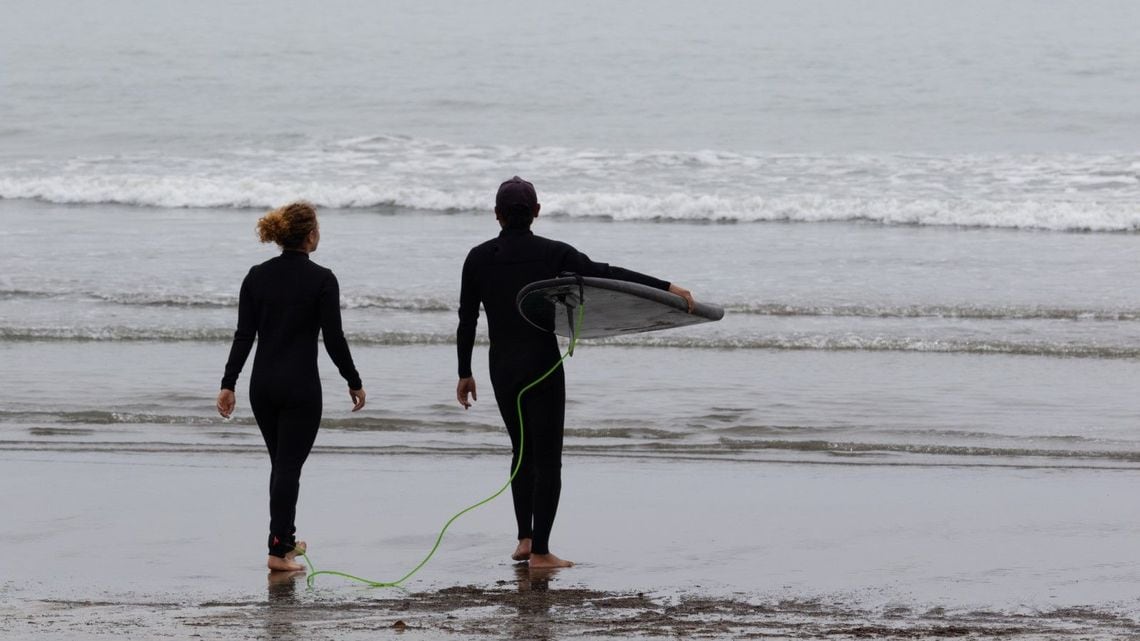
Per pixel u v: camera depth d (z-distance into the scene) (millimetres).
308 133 115812
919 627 19016
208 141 111438
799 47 184875
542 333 22672
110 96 140250
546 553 23078
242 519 26766
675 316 22562
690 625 19125
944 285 58219
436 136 115500
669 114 130625
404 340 48688
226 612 19922
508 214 22688
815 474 31047
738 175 93562
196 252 66500
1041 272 61531
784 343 48156
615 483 30109
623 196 81438
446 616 19688
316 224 23219
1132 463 32125
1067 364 44938
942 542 24828
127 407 38594
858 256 66062
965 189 86625
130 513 27219
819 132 119062
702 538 25234
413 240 70688
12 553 24078
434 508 27766
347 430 36062
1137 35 192375
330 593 21328
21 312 52594
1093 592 21281
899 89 145500
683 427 36219
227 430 35969
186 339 49062
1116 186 86562
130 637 18188
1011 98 137500
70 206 85125
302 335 22984
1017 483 30016
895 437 34938
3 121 122375
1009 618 19625
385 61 172750
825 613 19969
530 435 23250
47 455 32906
